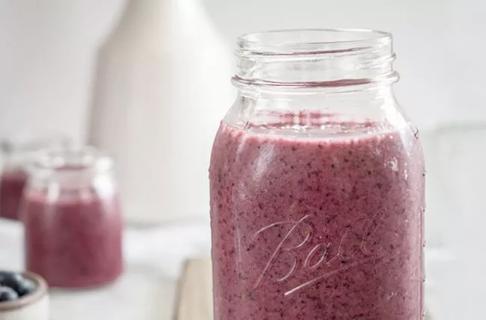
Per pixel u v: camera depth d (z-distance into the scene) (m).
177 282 1.07
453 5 1.28
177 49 1.22
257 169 0.58
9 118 1.48
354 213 0.57
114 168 1.18
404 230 0.59
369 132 0.58
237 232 0.60
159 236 1.22
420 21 1.30
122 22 1.25
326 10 1.33
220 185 0.61
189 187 1.25
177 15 1.23
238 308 0.61
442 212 1.01
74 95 1.47
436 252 0.98
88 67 1.45
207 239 1.20
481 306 0.89
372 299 0.58
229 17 1.35
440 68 1.31
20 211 1.33
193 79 1.22
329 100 0.59
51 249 1.05
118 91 1.23
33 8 1.44
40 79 1.47
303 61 0.58
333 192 0.57
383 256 0.58
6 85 1.47
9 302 0.84
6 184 1.33
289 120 0.59
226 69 1.27
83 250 1.05
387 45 0.60
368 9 1.31
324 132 0.58
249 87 0.60
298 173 0.57
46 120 1.48
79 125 1.48
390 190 0.58
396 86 1.33
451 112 1.32
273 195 0.58
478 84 1.30
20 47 1.46
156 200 1.25
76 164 1.06
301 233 0.58
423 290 0.64
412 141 0.60
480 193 0.98
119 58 1.22
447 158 1.02
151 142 1.23
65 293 1.06
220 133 0.62
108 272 1.07
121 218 1.09
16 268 1.13
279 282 0.58
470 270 0.92
